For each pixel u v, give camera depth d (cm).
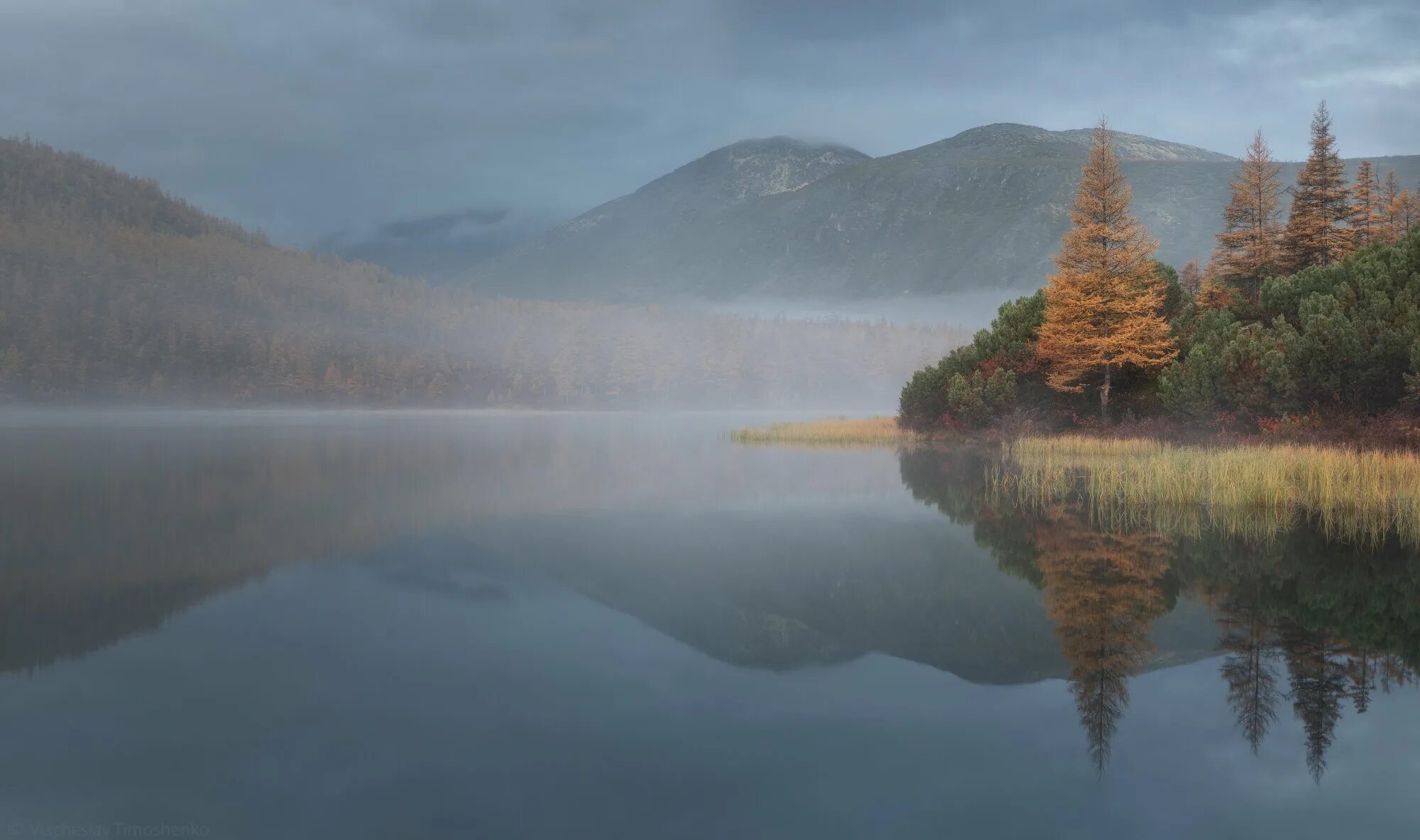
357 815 516
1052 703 702
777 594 1094
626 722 668
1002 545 1406
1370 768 573
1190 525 1541
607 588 1135
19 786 550
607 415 12825
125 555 1359
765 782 559
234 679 769
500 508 1934
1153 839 484
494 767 585
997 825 500
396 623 962
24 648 859
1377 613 948
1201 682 741
